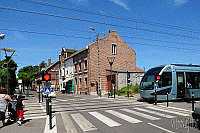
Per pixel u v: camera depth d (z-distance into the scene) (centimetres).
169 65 1567
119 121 826
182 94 1575
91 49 3014
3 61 2269
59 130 695
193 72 1650
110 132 651
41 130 698
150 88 1543
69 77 3881
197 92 1639
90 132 659
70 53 4250
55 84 5688
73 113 1078
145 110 1141
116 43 3195
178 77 1573
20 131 684
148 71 1673
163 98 1515
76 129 705
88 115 998
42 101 1862
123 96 2305
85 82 3183
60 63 4591
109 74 2917
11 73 2295
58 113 1089
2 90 769
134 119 863
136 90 2531
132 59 3359
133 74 2834
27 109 1263
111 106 1355
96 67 3042
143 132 640
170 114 993
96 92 2984
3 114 749
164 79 1522
